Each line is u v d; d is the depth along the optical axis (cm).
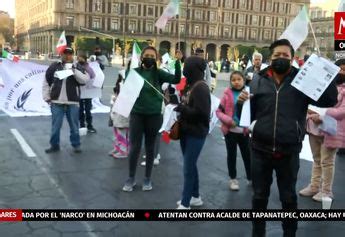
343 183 637
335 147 521
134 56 618
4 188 544
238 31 10512
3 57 1156
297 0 10881
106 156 729
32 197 516
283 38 399
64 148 772
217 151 812
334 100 356
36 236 411
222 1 10219
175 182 600
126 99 502
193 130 458
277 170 371
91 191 547
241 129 562
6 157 695
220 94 1997
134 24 9638
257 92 368
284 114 356
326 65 345
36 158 696
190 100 457
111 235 420
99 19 9419
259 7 10619
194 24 10044
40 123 1011
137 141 543
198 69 459
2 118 1057
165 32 9806
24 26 13650
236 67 3972
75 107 734
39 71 1154
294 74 362
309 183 625
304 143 797
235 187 578
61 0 9131
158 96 538
